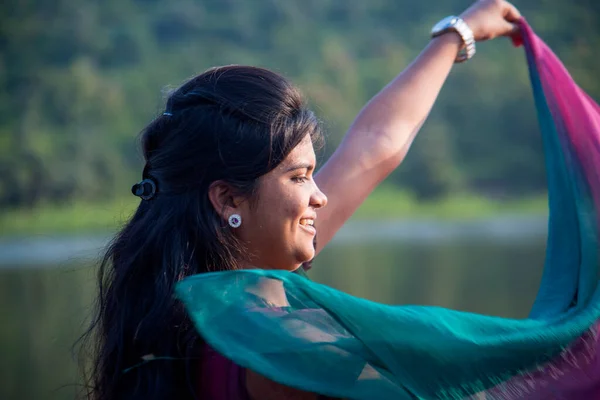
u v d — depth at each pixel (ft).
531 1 449.48
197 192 7.87
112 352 8.05
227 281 6.93
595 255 9.33
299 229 7.90
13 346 42.24
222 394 7.42
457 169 330.95
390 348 6.92
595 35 436.35
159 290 7.75
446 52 10.67
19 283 78.79
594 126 10.29
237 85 7.88
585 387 7.87
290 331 6.83
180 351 7.68
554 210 10.16
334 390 6.74
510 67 369.71
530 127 342.44
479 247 117.19
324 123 8.82
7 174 254.68
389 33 447.42
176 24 422.82
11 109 326.85
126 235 8.30
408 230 178.70
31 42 402.11
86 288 61.82
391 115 10.17
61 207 241.14
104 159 273.54
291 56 389.80
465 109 348.38
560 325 7.97
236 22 420.77
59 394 32.40
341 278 73.72
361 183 9.72
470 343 7.19
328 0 450.71
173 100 8.14
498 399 7.35
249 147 7.72
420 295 59.88
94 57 402.52
